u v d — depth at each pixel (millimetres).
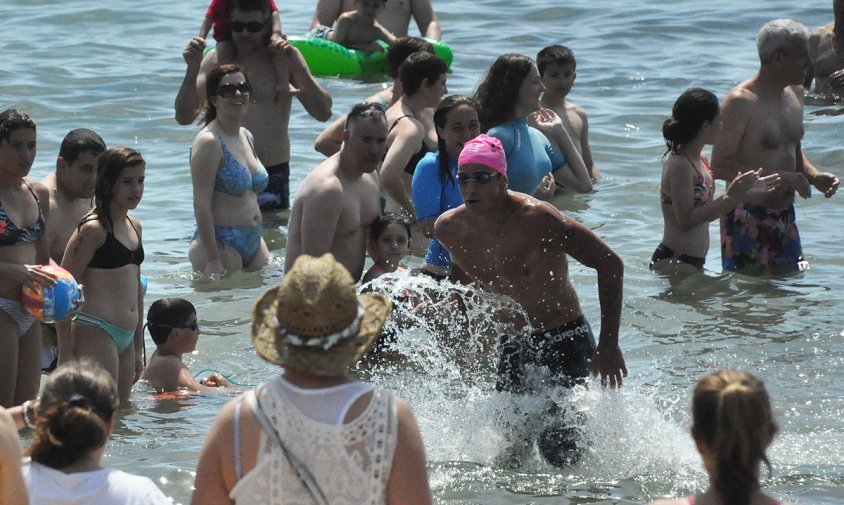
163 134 47562
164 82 54688
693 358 26141
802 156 33062
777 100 32188
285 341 12164
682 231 31938
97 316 23797
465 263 21766
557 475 20672
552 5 71000
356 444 12109
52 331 26812
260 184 34875
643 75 56000
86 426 13023
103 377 13523
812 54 51719
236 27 39906
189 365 26812
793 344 26891
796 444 21359
